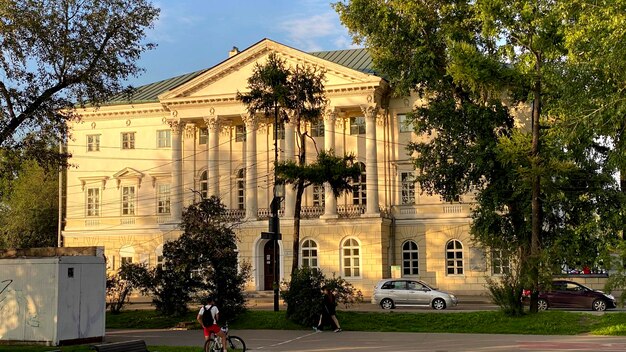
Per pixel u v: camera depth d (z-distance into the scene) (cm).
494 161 3009
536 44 2570
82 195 5906
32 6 2444
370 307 3859
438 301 3616
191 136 5566
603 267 2912
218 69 5297
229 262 2906
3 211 6412
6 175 2727
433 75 3044
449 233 4919
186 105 5431
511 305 2595
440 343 2134
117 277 3325
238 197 5425
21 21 2392
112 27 2584
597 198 2952
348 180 3131
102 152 5875
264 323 2794
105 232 5775
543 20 2519
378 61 3198
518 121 4200
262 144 5366
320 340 2317
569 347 1941
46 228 6391
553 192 2762
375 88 4919
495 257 3172
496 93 2789
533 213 2736
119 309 3322
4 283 2328
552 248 2744
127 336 2553
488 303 4112
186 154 5566
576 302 3425
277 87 3158
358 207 4975
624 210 2884
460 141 3147
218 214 2989
